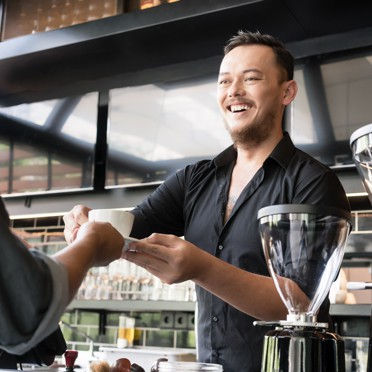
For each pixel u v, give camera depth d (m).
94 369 0.98
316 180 1.45
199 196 1.62
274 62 1.64
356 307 2.47
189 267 1.13
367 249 2.52
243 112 1.61
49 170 3.12
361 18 2.48
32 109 3.24
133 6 2.99
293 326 0.87
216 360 1.44
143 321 3.32
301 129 2.55
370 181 0.99
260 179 1.52
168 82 2.94
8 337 0.60
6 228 0.60
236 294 1.22
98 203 3.03
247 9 2.49
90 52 2.92
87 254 0.69
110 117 3.01
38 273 0.60
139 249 1.09
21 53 2.98
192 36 2.72
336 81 2.52
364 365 2.60
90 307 3.05
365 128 0.90
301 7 2.45
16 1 3.23
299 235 0.86
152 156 2.89
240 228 1.50
